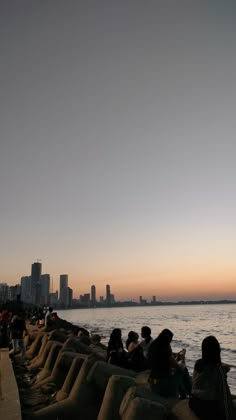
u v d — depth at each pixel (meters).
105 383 7.49
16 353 17.17
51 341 14.13
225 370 5.65
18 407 7.14
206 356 5.71
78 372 8.84
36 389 10.20
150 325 82.25
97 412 7.34
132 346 11.25
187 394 8.27
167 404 6.04
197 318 121.69
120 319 122.25
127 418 5.70
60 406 7.45
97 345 17.86
